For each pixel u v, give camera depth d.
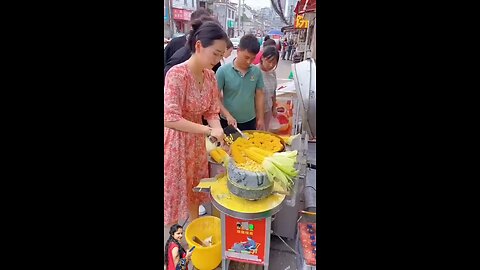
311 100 1.12
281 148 1.51
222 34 1.30
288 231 1.60
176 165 1.42
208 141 1.66
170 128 1.37
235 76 1.97
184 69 1.33
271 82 2.25
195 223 1.52
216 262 1.40
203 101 1.46
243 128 2.12
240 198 1.20
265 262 1.28
